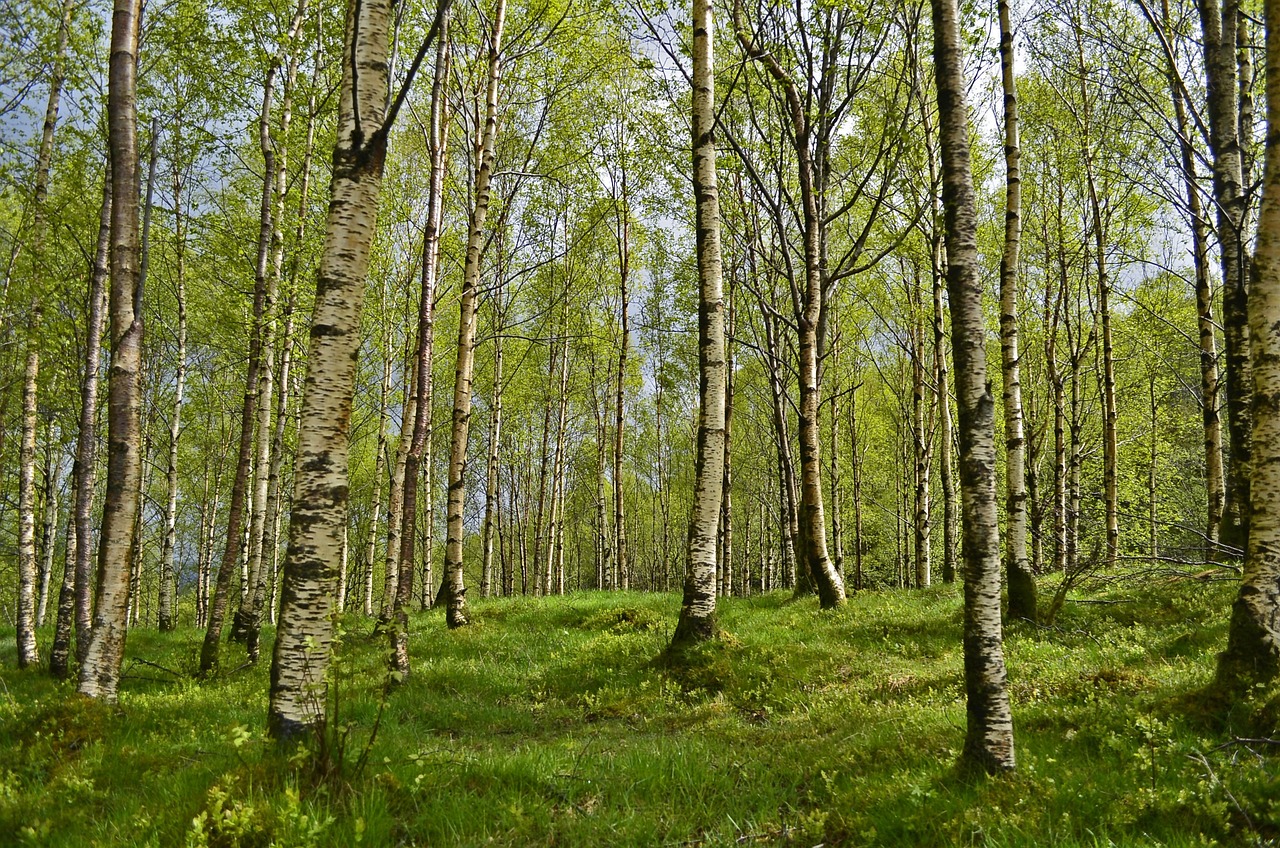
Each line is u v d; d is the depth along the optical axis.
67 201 13.70
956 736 5.98
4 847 4.48
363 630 16.66
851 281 23.44
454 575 15.23
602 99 20.83
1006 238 11.95
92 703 7.25
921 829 4.41
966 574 5.11
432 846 4.50
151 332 21.45
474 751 6.63
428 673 11.12
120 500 7.89
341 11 14.61
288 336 14.34
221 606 12.47
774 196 19.58
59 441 19.16
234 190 19.16
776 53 13.98
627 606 16.41
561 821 4.90
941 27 5.32
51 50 12.47
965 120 5.26
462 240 20.23
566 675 10.77
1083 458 20.55
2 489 20.62
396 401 25.33
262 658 13.38
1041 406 26.02
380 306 21.05
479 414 31.69
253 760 5.44
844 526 40.16
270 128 13.89
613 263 27.59
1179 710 5.82
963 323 5.08
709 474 10.52
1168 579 11.69
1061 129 18.47
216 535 34.19
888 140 16.91
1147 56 14.26
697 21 10.66
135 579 27.38
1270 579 5.76
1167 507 26.81
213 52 13.85
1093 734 5.73
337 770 4.99
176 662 13.30
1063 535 18.80
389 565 17.56
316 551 5.70
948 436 17.78
